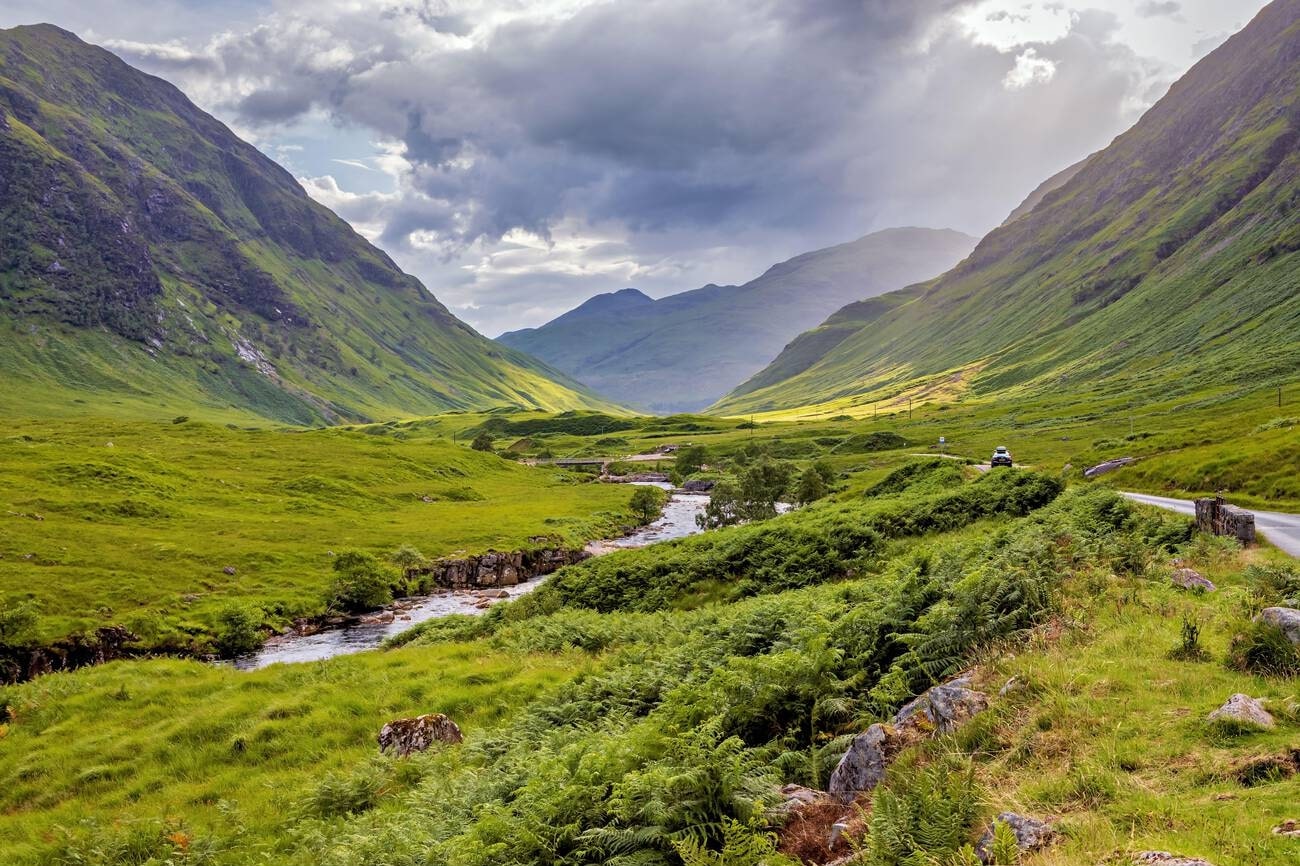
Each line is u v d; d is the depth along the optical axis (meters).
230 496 96.12
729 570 39.84
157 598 55.34
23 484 81.88
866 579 24.70
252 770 18.38
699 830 7.89
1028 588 14.02
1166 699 9.19
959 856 6.37
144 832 14.44
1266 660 9.77
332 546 76.19
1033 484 38.53
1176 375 171.75
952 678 11.73
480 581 74.56
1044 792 7.56
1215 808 6.57
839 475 127.56
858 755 9.29
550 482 151.38
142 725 22.44
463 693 21.89
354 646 51.16
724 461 188.25
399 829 11.31
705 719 11.24
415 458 147.12
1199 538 22.38
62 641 46.53
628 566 43.56
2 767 20.36
